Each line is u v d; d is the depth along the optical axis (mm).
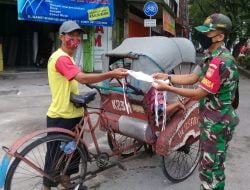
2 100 9531
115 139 4570
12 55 16734
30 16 13094
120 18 18594
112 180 4469
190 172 4590
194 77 3633
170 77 3697
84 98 3707
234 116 3340
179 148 4332
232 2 23562
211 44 3227
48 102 9305
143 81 3697
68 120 3766
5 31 16438
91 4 14641
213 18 3166
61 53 3633
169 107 4109
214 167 3389
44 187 3721
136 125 4141
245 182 4508
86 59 16156
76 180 3879
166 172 4297
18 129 6781
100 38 16281
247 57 20641
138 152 4754
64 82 3699
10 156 3350
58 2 13734
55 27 16812
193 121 4367
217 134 3305
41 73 14773
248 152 5602
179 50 4434
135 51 4316
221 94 3232
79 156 3850
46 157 3654
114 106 4410
